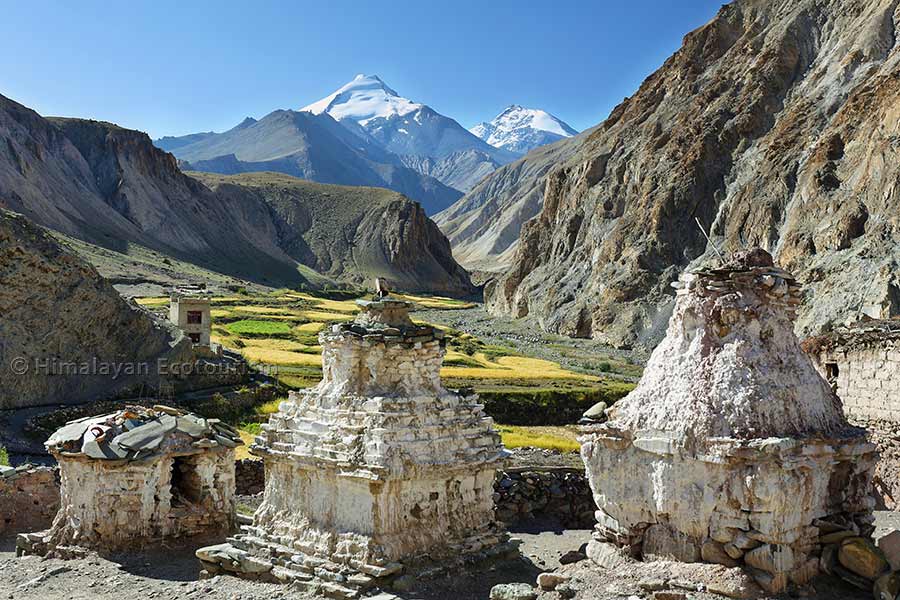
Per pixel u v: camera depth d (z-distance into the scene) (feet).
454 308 531.91
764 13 507.71
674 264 394.93
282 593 52.06
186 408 138.82
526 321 440.04
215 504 67.77
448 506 56.95
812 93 403.34
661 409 45.60
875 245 267.80
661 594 41.19
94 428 64.49
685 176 421.59
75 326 141.49
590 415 50.78
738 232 367.86
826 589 41.91
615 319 374.63
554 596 43.73
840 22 449.89
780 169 368.48
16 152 518.78
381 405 55.21
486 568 56.34
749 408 43.45
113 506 63.57
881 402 76.13
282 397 161.07
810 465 42.19
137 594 53.93
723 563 42.63
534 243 521.65
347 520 54.39
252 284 472.85
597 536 49.29
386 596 48.52
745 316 45.27
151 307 245.86
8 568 60.08
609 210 464.65
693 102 474.08
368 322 59.47
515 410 163.63
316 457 55.16
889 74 326.85
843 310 249.75
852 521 44.83
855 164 313.53
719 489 42.78
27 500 73.87
